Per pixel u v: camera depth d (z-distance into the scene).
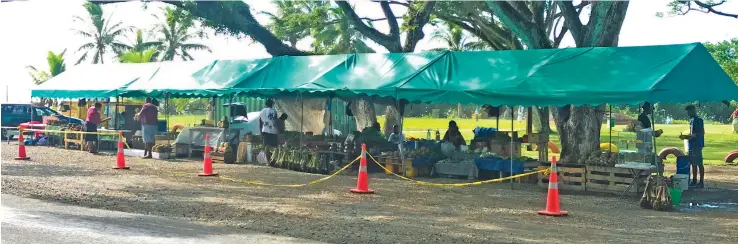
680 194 12.51
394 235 9.12
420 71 16.19
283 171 17.48
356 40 35.56
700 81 13.60
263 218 10.37
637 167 13.09
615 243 8.85
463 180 15.84
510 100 14.16
